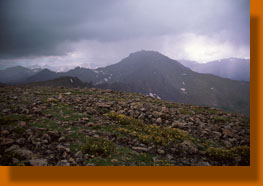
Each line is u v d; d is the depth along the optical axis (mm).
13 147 6988
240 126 15930
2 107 12945
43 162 6387
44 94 20562
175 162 8281
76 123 11336
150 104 20594
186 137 11508
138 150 8898
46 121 10961
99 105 16656
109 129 11195
